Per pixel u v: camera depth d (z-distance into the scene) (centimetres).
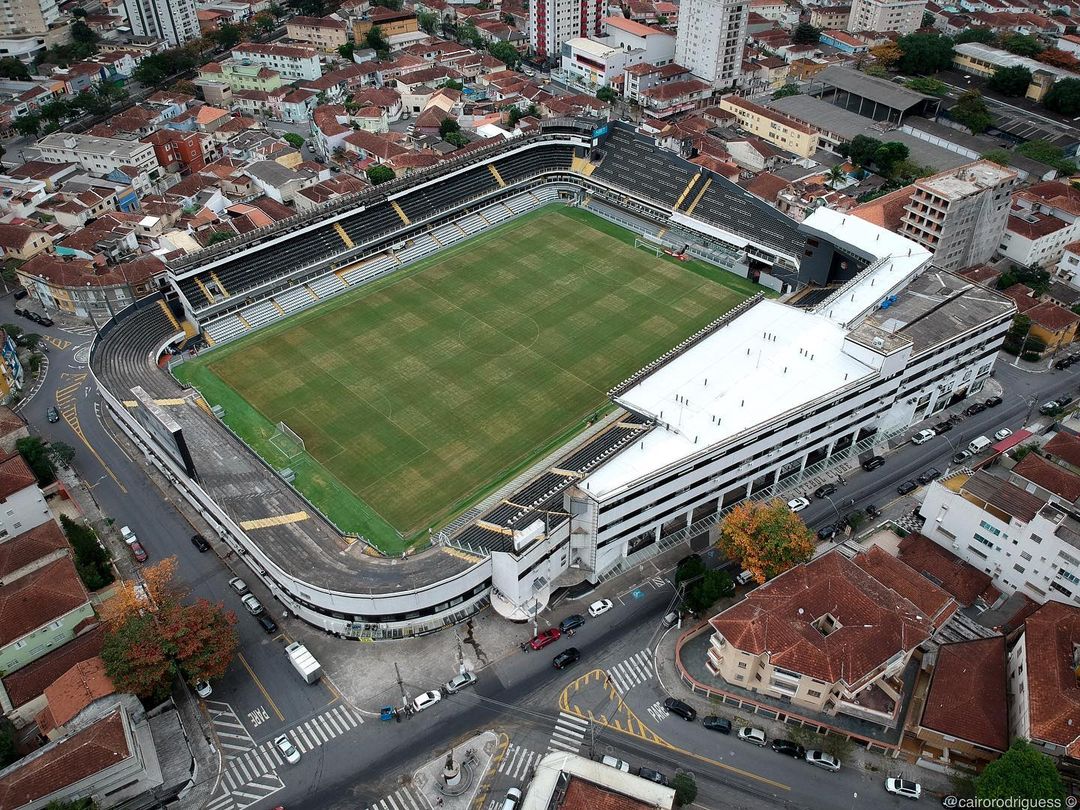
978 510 12106
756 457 13538
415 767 10362
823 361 14512
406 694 11188
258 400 16425
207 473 13900
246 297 18788
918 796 9925
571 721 10844
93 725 9906
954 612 11519
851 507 13950
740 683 11031
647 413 13525
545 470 13762
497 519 12700
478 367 17288
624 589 12625
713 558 13100
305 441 15375
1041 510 11481
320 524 13312
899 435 15425
